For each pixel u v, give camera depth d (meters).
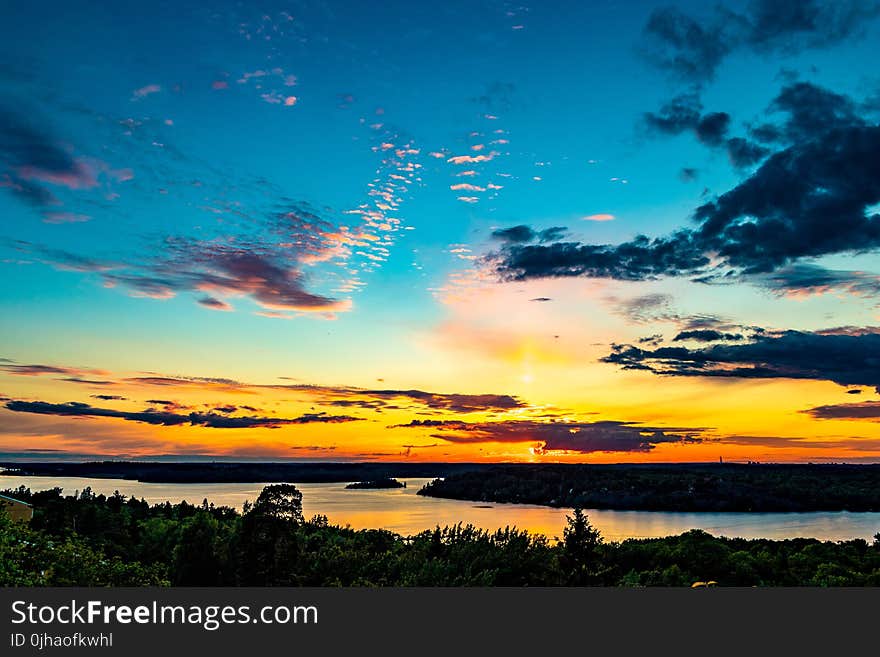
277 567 62.56
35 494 127.75
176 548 69.12
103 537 97.94
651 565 77.44
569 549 60.94
